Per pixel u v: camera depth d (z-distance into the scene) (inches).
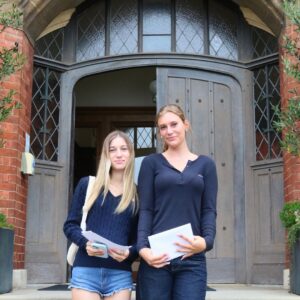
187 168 115.6
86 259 115.2
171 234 108.2
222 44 277.0
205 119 267.1
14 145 227.6
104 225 117.0
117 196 118.8
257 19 269.1
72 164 270.1
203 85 270.7
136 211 118.1
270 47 267.4
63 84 273.9
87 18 282.0
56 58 274.4
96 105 361.1
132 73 362.6
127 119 361.1
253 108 269.1
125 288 115.5
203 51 274.7
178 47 274.5
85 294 113.6
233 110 269.6
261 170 259.0
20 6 236.5
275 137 258.7
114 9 280.7
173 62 269.3
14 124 228.7
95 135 368.2
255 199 257.9
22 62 200.7
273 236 248.2
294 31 223.5
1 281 193.5
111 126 362.6
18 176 229.9
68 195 262.5
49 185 259.9
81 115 362.3
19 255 229.8
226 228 257.1
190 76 270.5
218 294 192.4
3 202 221.8
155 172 116.2
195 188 113.2
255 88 271.1
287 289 220.7
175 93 268.2
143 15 278.1
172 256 109.0
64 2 261.0
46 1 246.7
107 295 115.1
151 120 360.5
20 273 224.8
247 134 266.2
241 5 270.2
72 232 116.4
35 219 252.4
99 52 277.9
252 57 273.3
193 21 277.9
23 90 238.4
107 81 363.9
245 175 262.2
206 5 279.0
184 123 120.9
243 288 230.1
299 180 221.5
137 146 359.3
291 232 192.5
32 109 263.0
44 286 237.8
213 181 116.6
